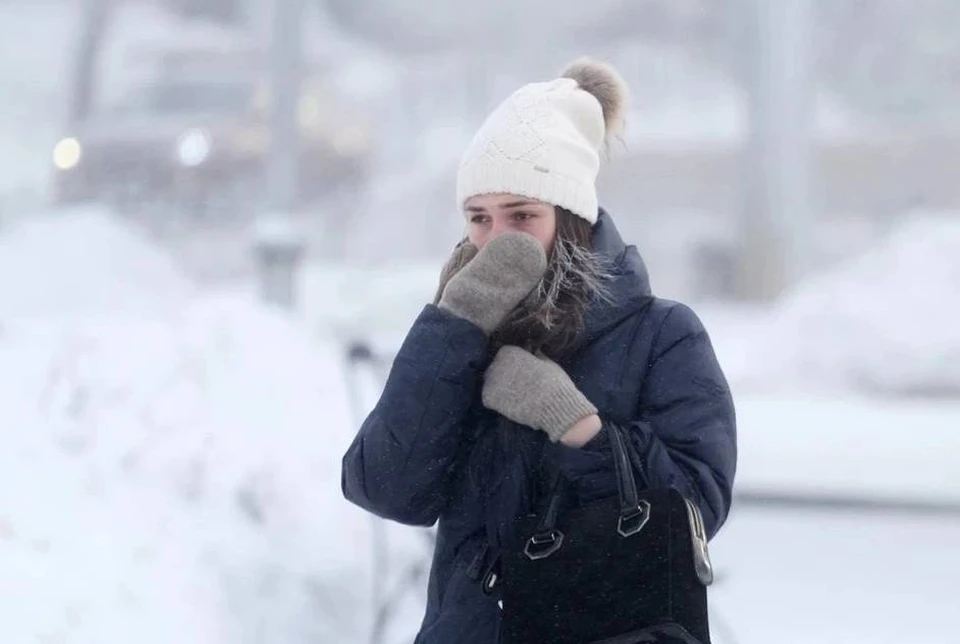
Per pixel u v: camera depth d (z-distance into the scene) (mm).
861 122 98625
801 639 16594
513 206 7781
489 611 7516
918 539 21703
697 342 7773
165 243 54219
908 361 35531
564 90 7949
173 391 15930
